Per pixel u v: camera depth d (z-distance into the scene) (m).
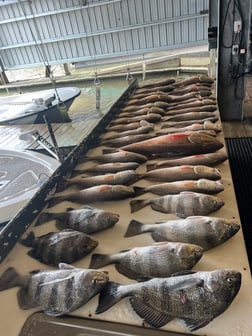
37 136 2.54
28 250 1.15
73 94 4.91
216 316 0.78
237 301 0.83
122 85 6.67
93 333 0.81
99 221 1.20
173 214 1.25
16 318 0.88
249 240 1.88
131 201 1.39
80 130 3.52
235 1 3.49
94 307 0.88
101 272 0.91
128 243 1.12
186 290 0.81
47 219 1.33
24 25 7.60
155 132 2.24
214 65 4.33
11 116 4.14
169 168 1.54
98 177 1.59
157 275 0.95
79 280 0.89
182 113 2.56
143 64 6.80
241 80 4.03
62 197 1.49
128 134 2.28
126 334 0.79
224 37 3.77
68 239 1.09
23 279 0.99
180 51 7.30
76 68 8.62
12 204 1.87
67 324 0.84
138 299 0.86
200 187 1.34
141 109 2.83
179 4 6.45
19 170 2.31
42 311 0.89
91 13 7.07
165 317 0.81
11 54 8.33
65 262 1.05
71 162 1.78
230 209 1.25
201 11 6.38
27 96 5.28
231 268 0.95
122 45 7.48
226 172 1.55
